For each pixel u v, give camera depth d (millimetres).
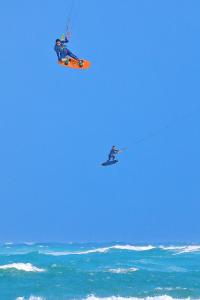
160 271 194625
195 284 165750
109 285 162000
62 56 102438
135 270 191000
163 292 152125
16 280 166625
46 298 143375
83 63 103312
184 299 143125
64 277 172875
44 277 172125
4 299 141375
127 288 157875
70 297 144750
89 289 155625
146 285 162875
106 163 127688
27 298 142750
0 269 181500
